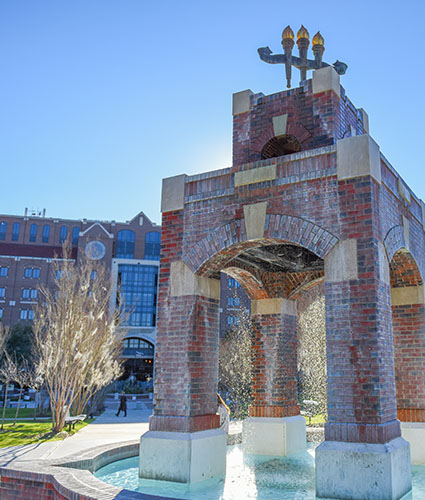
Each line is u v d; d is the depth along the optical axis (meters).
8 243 63.25
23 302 59.53
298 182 9.51
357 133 11.87
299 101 10.93
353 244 8.67
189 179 10.88
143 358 59.78
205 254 10.23
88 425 21.69
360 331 8.28
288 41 12.61
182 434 9.38
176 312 10.21
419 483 9.20
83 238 60.34
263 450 12.24
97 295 23.66
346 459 7.85
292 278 13.42
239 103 11.79
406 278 11.85
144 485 8.97
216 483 9.16
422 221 12.42
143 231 64.38
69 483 7.70
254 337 13.24
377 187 9.21
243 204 10.05
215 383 10.36
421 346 11.54
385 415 8.06
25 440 15.73
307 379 27.53
